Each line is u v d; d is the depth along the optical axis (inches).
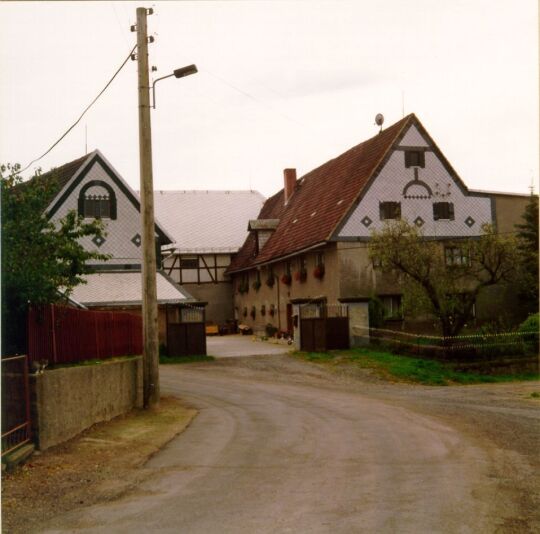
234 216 2269.9
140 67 658.8
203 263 2116.1
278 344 1456.7
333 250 1350.9
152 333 658.8
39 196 538.9
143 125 657.6
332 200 1492.4
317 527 265.6
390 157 1390.3
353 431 518.3
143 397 663.8
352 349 1193.4
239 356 1218.0
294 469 380.5
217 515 286.5
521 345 1115.9
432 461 398.0
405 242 1125.1
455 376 1019.3
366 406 679.7
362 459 406.9
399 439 478.6
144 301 658.8
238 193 2374.5
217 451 442.6
